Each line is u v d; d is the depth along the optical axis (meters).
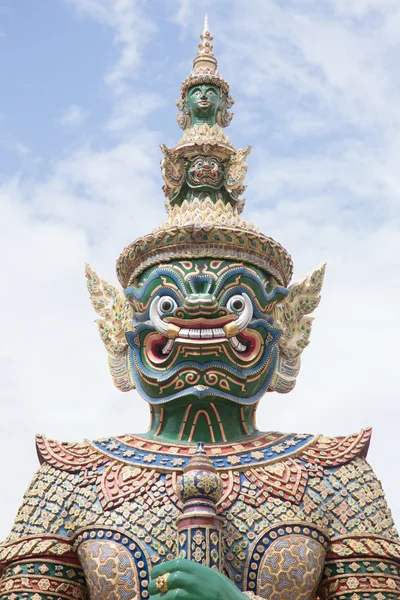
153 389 12.08
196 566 10.05
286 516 11.19
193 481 10.60
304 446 11.88
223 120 13.47
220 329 11.80
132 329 12.33
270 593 10.91
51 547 11.34
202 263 12.08
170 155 12.84
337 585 11.19
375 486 11.73
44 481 11.77
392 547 11.30
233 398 11.93
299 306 12.98
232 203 13.07
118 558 11.02
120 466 11.66
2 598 11.26
